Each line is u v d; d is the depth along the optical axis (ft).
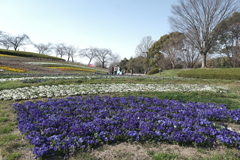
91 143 13.12
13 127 16.66
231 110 22.91
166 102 25.84
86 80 46.34
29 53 138.82
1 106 23.67
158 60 146.41
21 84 37.68
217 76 62.44
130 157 12.12
